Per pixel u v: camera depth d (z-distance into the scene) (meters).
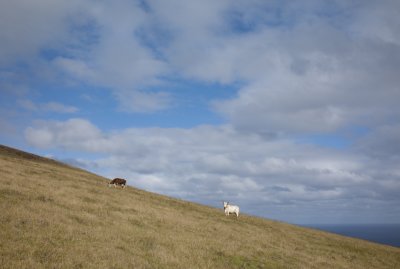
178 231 27.62
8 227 18.64
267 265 23.38
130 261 17.83
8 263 14.30
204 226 32.16
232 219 41.19
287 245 31.83
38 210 23.53
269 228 40.03
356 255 34.75
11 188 28.44
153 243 22.39
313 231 46.88
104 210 28.78
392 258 37.25
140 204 36.03
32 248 16.55
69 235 19.70
